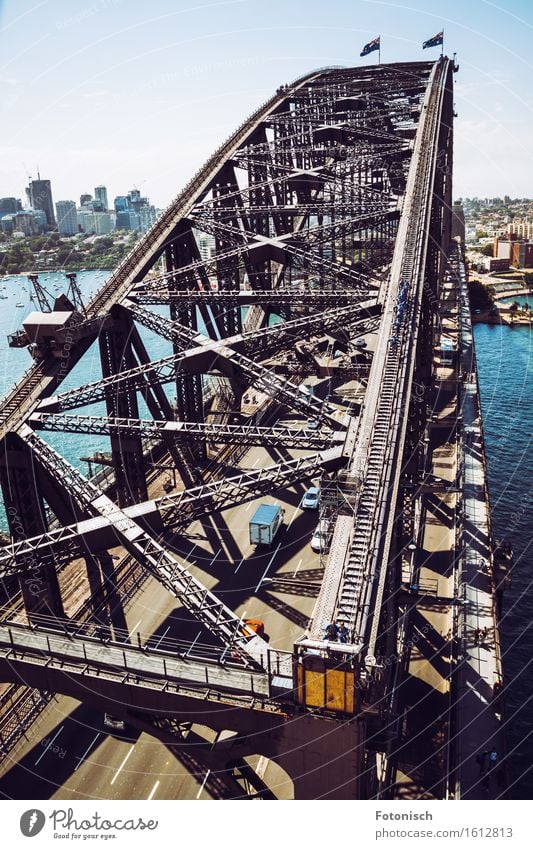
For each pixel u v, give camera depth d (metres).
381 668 21.36
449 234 122.44
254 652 23.92
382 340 40.03
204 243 96.19
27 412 39.25
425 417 46.41
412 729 32.44
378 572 24.41
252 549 47.91
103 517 30.64
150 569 28.05
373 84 92.19
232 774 29.19
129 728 33.34
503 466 89.19
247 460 60.91
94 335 47.03
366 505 27.45
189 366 44.97
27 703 34.94
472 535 50.09
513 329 156.88
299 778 22.28
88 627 38.69
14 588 41.91
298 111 85.56
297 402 40.16
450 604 38.44
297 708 21.64
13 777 30.69
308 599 41.59
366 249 91.62
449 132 106.75
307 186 82.00
